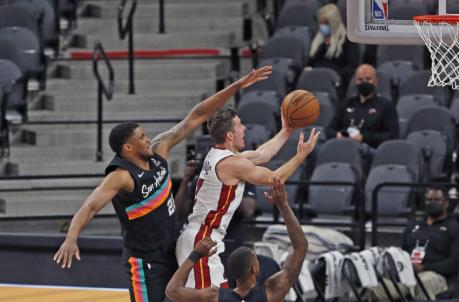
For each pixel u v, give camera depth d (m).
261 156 14.08
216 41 28.81
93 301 19.80
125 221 13.97
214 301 13.16
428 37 15.17
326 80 24.70
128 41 28.73
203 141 20.12
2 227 23.44
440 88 24.58
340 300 19.70
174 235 14.29
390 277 18.97
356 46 25.73
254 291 13.19
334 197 21.64
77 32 29.31
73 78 27.89
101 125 25.00
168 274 14.19
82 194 24.39
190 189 17.83
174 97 26.80
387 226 21.30
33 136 26.06
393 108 22.89
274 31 28.38
